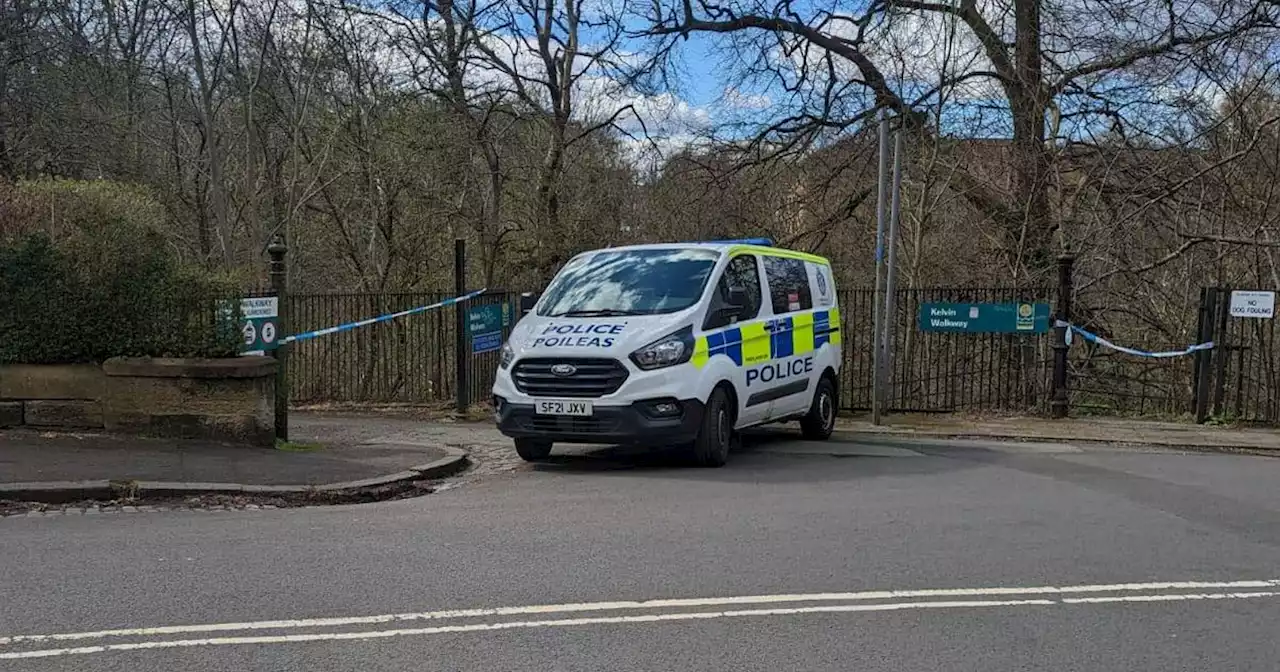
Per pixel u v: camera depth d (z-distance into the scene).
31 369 9.45
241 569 5.48
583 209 19.12
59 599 4.92
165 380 9.40
